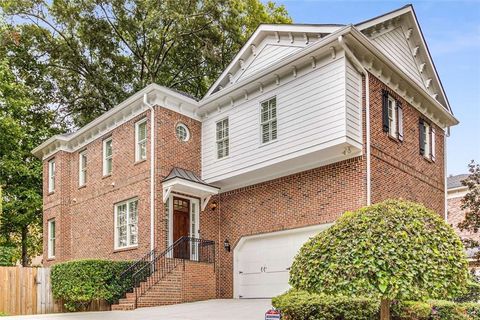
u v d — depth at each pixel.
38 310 14.32
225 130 16.67
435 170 17.22
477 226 15.14
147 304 13.61
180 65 29.31
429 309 8.86
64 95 28.59
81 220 19.78
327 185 13.75
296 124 13.99
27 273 14.42
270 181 15.48
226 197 16.98
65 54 27.41
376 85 14.09
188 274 15.23
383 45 15.47
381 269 6.49
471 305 9.61
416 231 6.86
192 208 17.00
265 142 14.98
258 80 15.12
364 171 12.91
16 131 23.53
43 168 22.72
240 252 16.16
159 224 15.51
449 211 23.55
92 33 27.44
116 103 28.34
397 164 14.50
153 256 15.08
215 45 27.67
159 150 16.03
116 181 17.78
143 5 27.14
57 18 27.19
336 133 12.77
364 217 7.11
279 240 14.94
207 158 17.11
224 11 27.06
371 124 13.48
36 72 27.88
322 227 13.66
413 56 17.36
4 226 25.03
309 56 13.61
